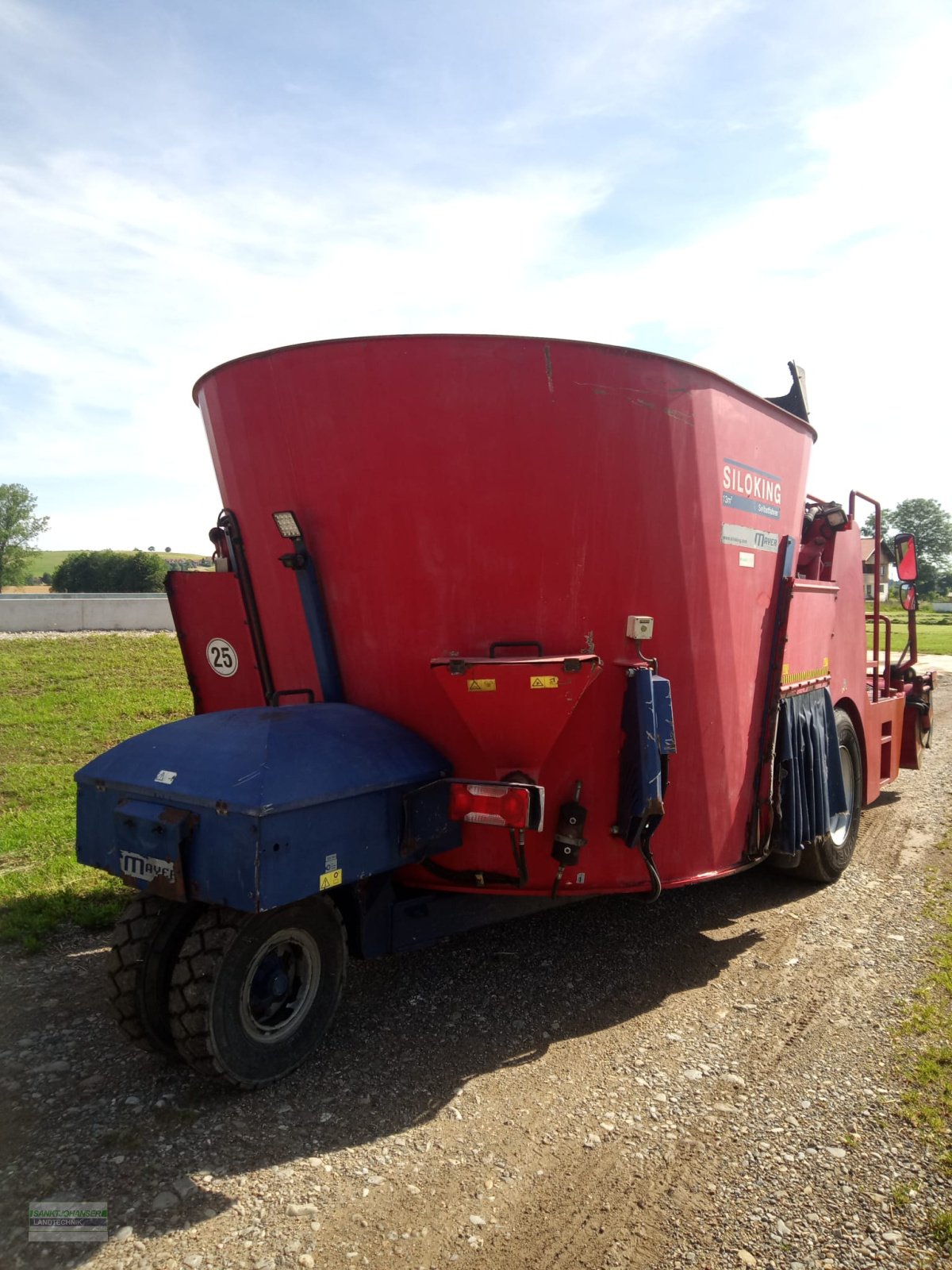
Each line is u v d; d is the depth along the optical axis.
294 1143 3.05
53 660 13.68
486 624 3.84
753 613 4.71
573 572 3.88
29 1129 3.09
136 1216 2.67
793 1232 2.63
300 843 3.11
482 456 3.77
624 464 3.96
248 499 4.29
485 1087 3.44
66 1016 3.93
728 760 4.53
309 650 4.20
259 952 3.26
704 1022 3.99
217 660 4.90
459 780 3.64
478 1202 2.77
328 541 3.97
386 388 3.76
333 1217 2.69
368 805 3.40
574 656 3.58
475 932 5.04
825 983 4.38
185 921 3.39
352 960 4.63
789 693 5.09
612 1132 3.15
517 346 3.76
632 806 3.93
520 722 3.60
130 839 3.29
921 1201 2.76
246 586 4.48
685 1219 2.70
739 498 4.55
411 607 3.85
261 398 4.07
